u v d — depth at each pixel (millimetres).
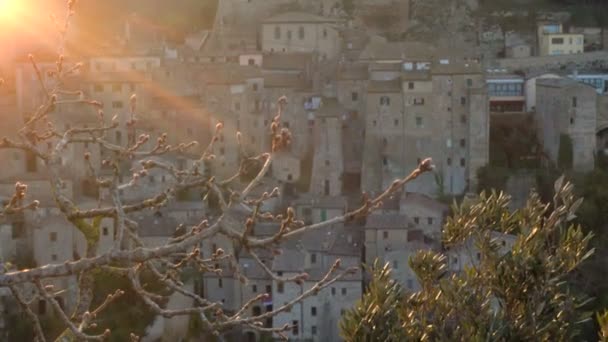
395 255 132750
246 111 165625
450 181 160875
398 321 35281
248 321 28797
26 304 29219
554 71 186500
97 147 146375
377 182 161500
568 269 34781
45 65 161500
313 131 165000
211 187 29812
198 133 161125
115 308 122062
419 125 161375
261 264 26688
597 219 142500
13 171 150250
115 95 159625
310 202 148000
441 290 36906
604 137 164125
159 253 26125
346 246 136375
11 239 134875
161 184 142625
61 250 135500
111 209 30984
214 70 170750
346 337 35125
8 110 161375
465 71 160375
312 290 28703
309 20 188625
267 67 177875
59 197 31156
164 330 125062
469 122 159875
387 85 163500
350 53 186375
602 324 31484
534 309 34438
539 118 168625
